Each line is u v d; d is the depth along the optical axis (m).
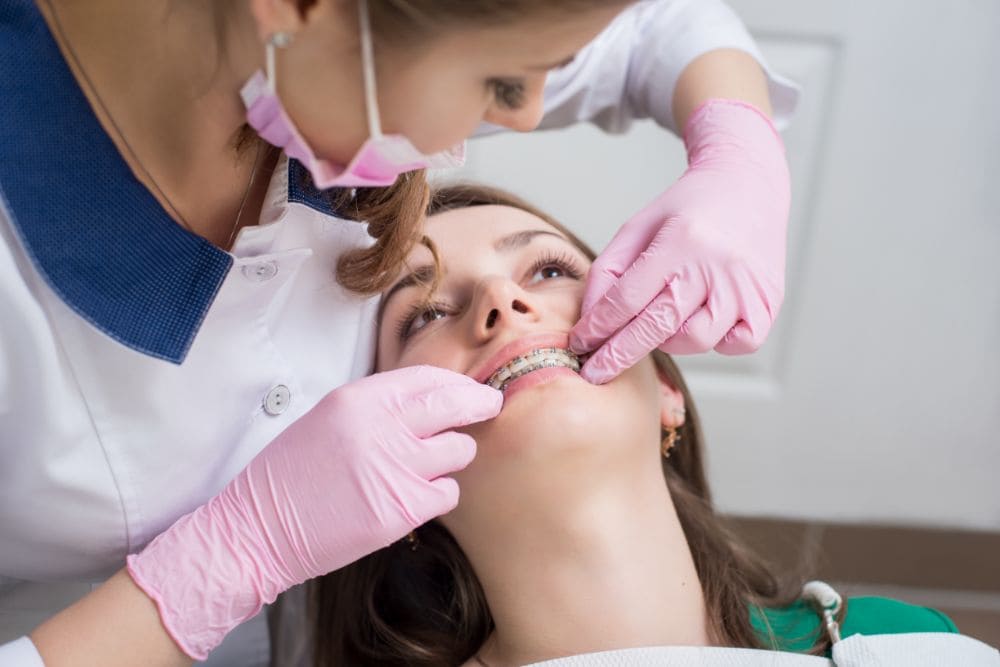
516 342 1.06
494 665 1.14
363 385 0.97
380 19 0.63
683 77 1.29
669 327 1.01
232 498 0.95
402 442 0.93
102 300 0.83
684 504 1.31
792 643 1.16
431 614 1.35
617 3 0.62
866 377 1.95
